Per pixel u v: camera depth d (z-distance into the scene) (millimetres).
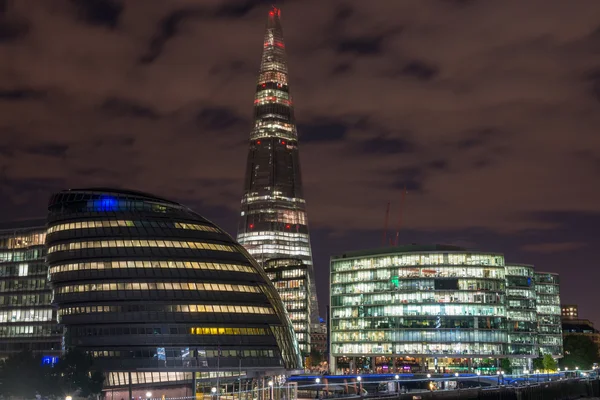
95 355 185250
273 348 194125
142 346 185000
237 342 189625
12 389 162875
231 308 193000
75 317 189625
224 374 191125
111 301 188875
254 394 187875
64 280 193375
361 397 169875
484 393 198875
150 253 193500
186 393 184625
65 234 198000
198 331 187250
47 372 166125
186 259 195375
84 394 170625
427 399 180625
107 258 193000
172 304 188750
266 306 199000
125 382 184250
